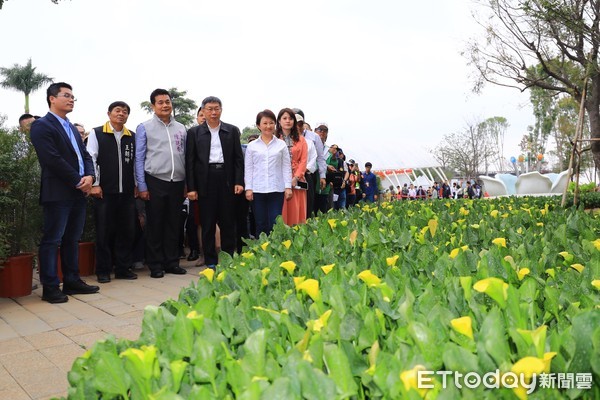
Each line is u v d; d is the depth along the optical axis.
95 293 5.75
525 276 2.18
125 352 1.46
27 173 6.14
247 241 4.00
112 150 6.44
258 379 1.23
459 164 58.41
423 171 47.00
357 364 1.42
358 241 3.62
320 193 9.67
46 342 3.96
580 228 3.73
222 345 1.47
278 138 7.35
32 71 49.62
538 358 1.22
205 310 1.87
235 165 7.07
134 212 6.73
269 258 3.05
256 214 6.91
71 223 5.68
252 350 1.39
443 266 2.44
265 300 2.15
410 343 1.47
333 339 1.56
